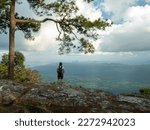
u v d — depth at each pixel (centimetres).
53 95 1847
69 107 1709
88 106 1738
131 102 1911
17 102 1680
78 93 1936
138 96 2216
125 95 2227
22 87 1966
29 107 1526
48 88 2014
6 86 1952
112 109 1720
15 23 3300
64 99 1802
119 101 1912
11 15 3269
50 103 1744
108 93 2153
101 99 1880
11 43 3250
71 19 3300
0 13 3438
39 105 1691
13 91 1873
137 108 1809
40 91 1897
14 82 2127
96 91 2161
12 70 3250
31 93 1856
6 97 1678
